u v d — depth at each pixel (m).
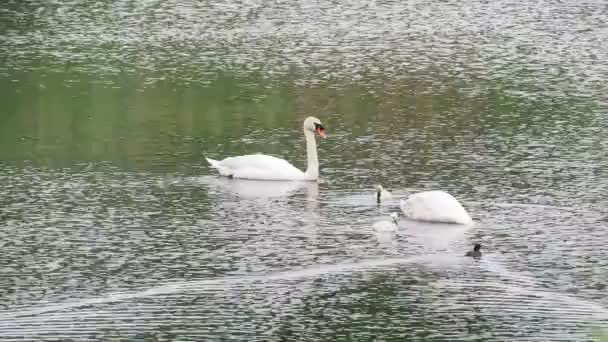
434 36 60.34
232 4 67.62
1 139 43.00
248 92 49.97
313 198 36.25
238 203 35.66
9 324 26.44
